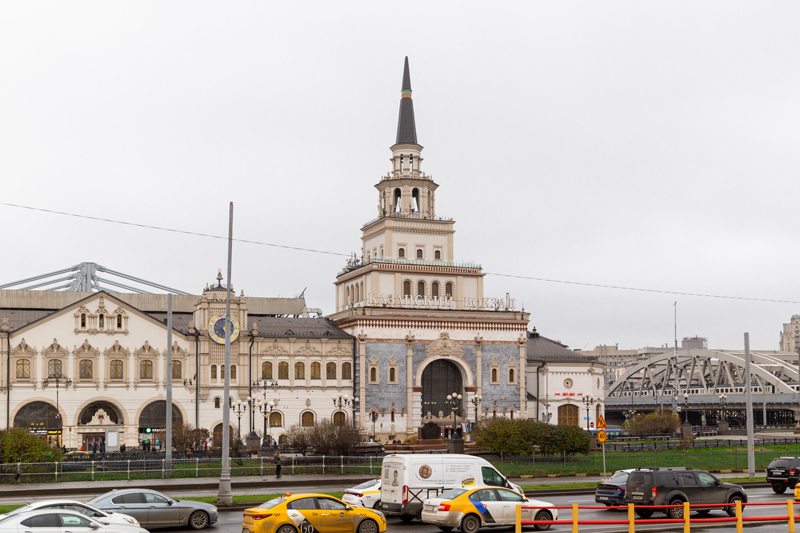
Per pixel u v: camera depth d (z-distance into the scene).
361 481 61.69
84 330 100.44
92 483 58.25
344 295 124.56
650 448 95.31
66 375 99.12
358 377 110.38
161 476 62.25
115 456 71.75
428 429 103.44
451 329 114.94
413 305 115.12
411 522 41.44
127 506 38.38
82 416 99.88
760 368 174.38
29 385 97.56
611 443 94.12
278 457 62.41
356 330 111.00
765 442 105.88
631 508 32.38
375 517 36.06
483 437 84.50
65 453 78.25
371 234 124.38
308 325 113.69
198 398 103.69
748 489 58.84
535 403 122.44
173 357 103.56
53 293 121.62
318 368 109.62
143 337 102.75
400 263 117.12
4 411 96.19
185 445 90.69
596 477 68.19
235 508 47.41
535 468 70.75
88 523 31.62
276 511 34.34
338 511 35.41
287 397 107.44
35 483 58.28
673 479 43.81
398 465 41.19
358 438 81.69
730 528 38.72
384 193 123.19
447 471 41.38
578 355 127.25
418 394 112.38
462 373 115.75
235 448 78.38
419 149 124.88
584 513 45.00
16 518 30.92
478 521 37.19
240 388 105.25
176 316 114.00
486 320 116.62
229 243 52.47
